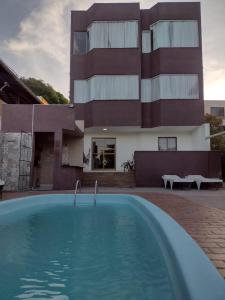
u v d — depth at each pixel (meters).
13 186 10.65
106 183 14.80
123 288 2.47
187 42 16.42
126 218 6.30
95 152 17.50
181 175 14.15
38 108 11.70
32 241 4.21
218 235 3.63
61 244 4.04
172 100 15.96
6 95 15.57
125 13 16.70
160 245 3.70
